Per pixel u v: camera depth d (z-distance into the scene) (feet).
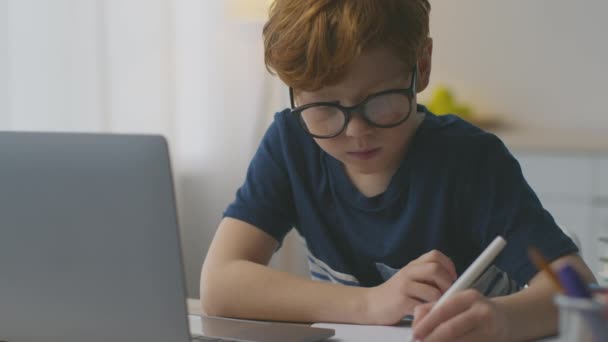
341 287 3.56
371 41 3.18
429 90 11.28
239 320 3.45
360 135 3.31
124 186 2.67
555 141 9.59
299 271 10.07
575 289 1.93
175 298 2.69
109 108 9.49
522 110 11.05
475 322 2.77
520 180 3.83
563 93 10.90
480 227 3.84
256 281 3.70
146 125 9.64
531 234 3.59
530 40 10.94
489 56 11.09
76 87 9.33
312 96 3.33
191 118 9.86
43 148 2.79
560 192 9.29
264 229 4.12
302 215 4.16
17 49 9.07
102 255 2.77
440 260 3.34
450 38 11.18
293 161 4.13
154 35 9.60
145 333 2.76
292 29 3.29
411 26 3.35
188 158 9.89
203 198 9.95
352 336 3.21
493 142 3.94
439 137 3.92
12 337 3.05
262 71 9.83
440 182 3.86
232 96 9.87
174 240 2.64
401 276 3.37
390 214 3.95
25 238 2.90
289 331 3.18
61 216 2.81
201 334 3.16
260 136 9.95
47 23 9.19
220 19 9.75
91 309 2.84
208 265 3.91
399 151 3.86
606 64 10.74
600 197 9.12
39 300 2.94
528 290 3.26
